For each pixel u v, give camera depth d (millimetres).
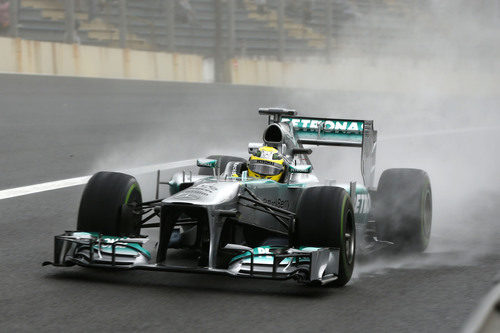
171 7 129125
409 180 27156
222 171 28328
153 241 25422
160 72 117938
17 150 47656
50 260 23484
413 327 17781
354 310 19125
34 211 31281
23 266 22609
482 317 13484
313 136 28312
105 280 21219
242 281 21766
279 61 144000
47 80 87312
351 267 21953
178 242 22141
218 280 21750
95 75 105625
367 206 26406
